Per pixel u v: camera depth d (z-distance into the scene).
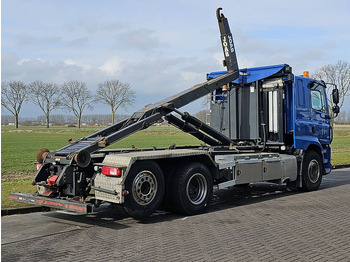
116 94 95.25
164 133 66.00
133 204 7.41
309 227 7.04
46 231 6.91
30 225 7.38
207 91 10.00
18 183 11.73
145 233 6.72
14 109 99.62
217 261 5.18
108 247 5.88
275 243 6.02
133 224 7.45
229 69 10.76
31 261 5.25
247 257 5.34
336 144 38.81
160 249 5.75
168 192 8.23
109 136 7.91
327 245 5.92
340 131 62.50
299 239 6.25
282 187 12.52
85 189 7.79
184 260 5.23
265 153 10.50
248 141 11.44
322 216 7.96
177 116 9.96
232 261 5.18
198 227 7.13
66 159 7.52
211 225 7.28
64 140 47.81
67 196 7.68
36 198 7.65
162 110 9.05
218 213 8.43
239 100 11.51
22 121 124.50
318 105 12.22
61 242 6.18
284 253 5.52
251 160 9.78
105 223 7.55
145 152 8.20
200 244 5.99
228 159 9.33
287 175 10.81
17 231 6.91
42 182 7.85
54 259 5.32
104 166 7.43
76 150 7.67
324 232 6.69
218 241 6.15
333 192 11.29
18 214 8.41
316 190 11.72
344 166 19.25
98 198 7.59
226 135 11.73
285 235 6.50
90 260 5.27
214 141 11.00
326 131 12.44
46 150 8.19
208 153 8.77
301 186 11.23
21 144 40.00
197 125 10.17
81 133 67.75
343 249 5.72
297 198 10.28
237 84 11.52
